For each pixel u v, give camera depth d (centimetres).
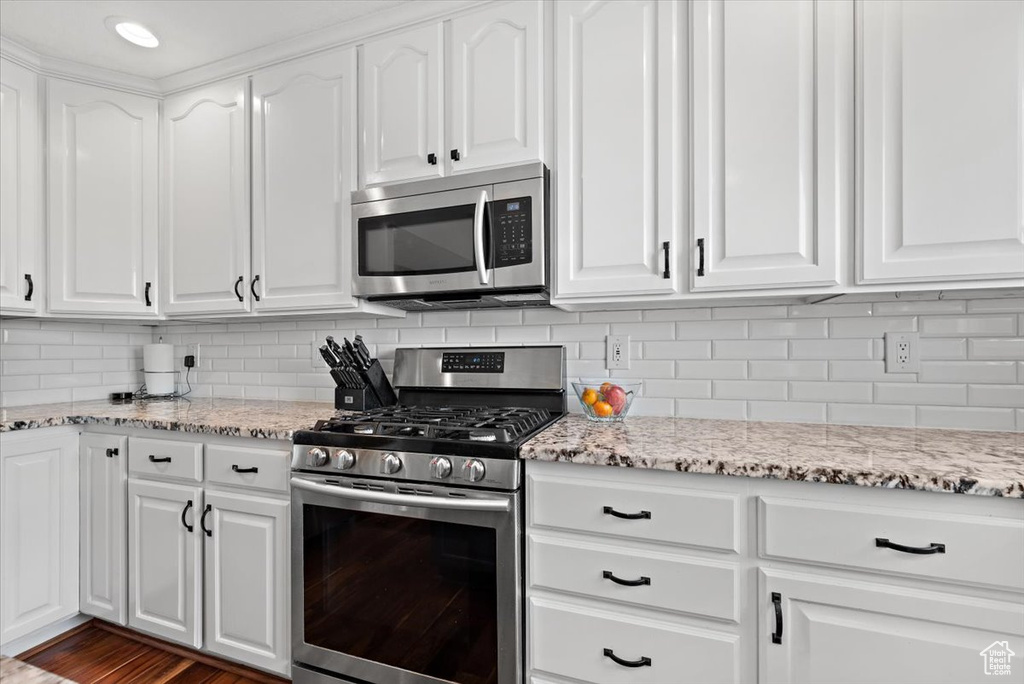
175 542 170
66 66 204
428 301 183
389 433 139
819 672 104
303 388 230
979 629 95
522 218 156
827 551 103
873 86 125
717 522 110
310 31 187
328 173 187
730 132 137
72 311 204
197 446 167
